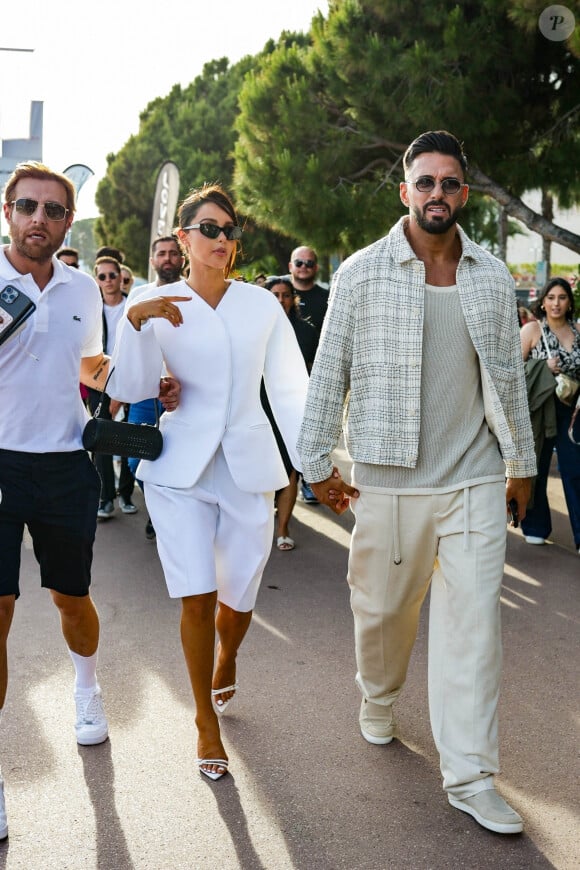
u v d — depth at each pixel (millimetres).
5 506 3223
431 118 11547
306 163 12953
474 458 3211
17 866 2836
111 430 3400
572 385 6594
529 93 12039
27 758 3535
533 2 9930
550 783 3359
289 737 3703
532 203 17344
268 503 3660
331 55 12477
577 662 4582
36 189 3203
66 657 4609
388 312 3160
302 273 8109
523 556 6641
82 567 3428
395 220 12969
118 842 2961
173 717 3908
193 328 3529
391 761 3500
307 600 5613
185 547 3426
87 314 3387
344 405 3377
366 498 3289
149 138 37812
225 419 3525
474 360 3209
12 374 3219
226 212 3543
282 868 2822
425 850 2912
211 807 3170
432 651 3252
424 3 11688
